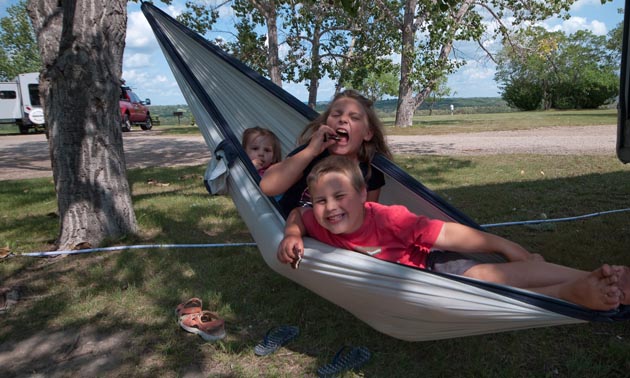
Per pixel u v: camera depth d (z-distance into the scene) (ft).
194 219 16.98
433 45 62.59
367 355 8.14
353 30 65.26
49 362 8.32
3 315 10.05
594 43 148.56
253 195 8.86
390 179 9.11
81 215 14.01
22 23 135.85
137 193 22.62
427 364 8.02
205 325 8.99
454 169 26.78
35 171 33.35
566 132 49.85
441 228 7.38
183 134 68.39
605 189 20.22
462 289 6.25
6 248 13.61
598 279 5.72
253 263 12.41
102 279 11.76
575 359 7.90
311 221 7.50
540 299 6.02
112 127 14.35
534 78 155.33
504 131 53.98
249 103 12.10
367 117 8.86
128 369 8.06
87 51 13.34
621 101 9.89
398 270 6.47
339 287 6.97
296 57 66.49
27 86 76.02
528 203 18.40
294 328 9.07
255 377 7.73
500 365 7.95
